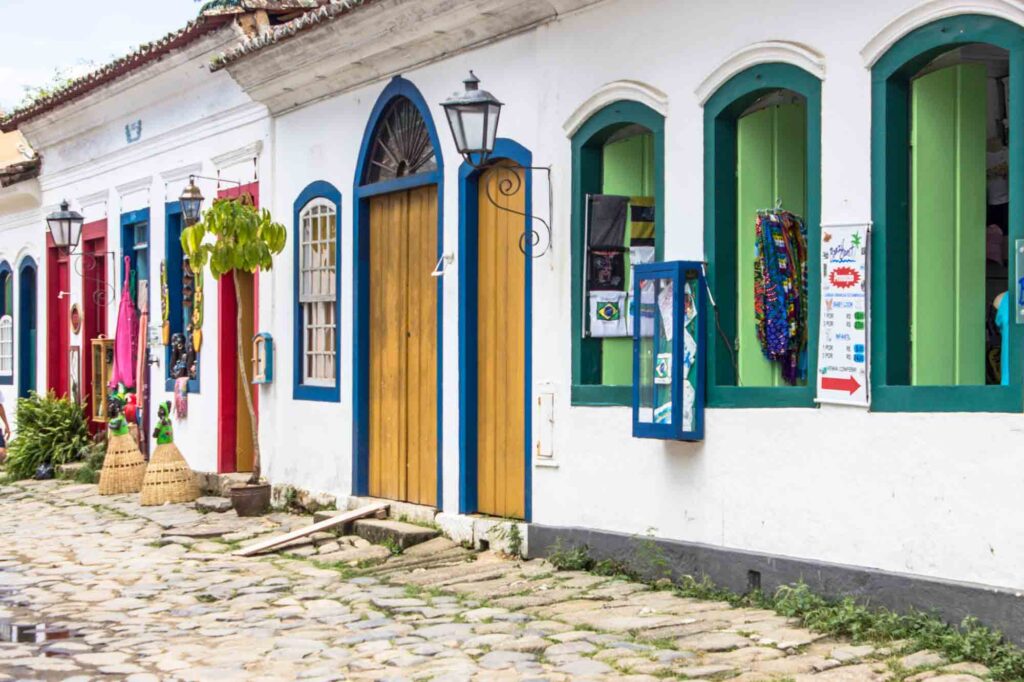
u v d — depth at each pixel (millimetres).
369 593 9500
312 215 13812
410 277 12203
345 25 12141
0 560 11547
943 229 7895
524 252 10531
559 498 10188
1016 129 6996
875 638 7254
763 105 8984
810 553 8070
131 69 16984
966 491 7145
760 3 8539
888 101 7723
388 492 12461
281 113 14359
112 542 12438
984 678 6414
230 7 14719
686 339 8891
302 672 7273
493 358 11031
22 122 21047
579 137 10039
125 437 16422
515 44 10719
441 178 11562
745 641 7332
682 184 9172
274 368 14406
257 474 13828
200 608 9227
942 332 7895
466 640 7824
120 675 7336
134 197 18141
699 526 8906
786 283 8875
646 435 9062
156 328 17297
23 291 23062
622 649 7316
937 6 7371
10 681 7246
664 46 9305
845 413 7867
